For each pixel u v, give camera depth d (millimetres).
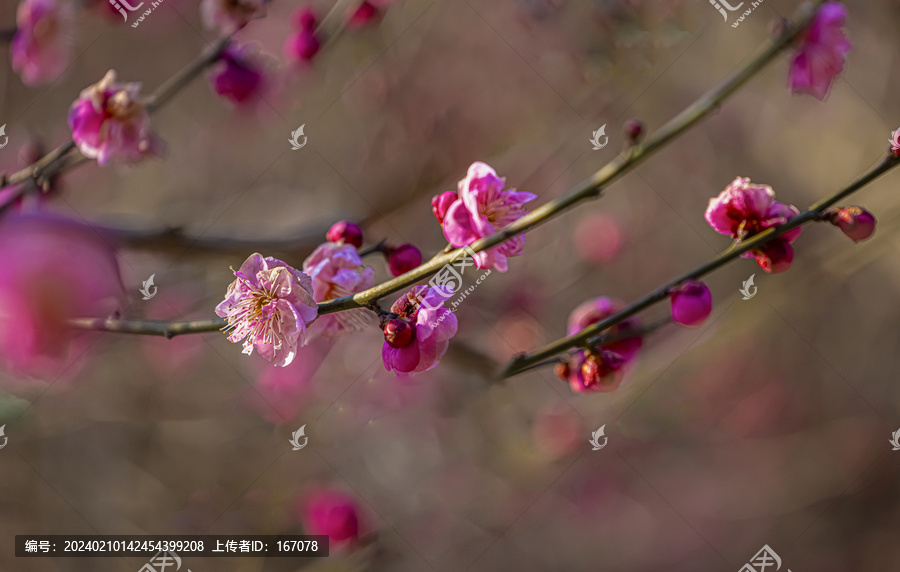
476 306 722
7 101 742
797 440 881
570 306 833
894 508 872
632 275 873
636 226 892
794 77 518
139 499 675
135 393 668
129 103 523
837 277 865
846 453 883
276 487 648
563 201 473
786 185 938
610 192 889
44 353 493
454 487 698
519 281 785
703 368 826
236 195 794
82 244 506
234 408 651
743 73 512
